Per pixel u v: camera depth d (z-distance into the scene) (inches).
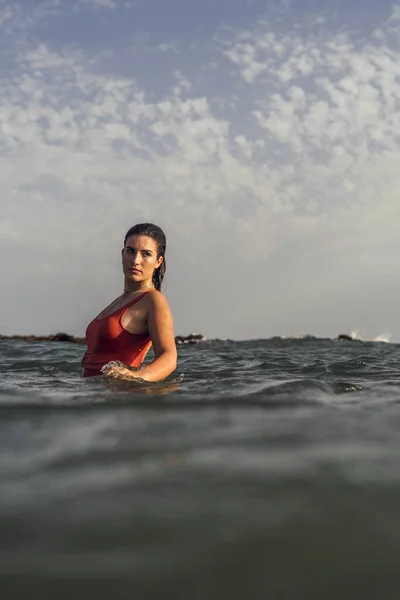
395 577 37.0
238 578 36.8
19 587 35.7
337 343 459.5
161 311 162.1
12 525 43.8
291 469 56.4
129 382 140.3
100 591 35.3
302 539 41.5
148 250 172.6
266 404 95.3
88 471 56.4
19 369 192.1
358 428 75.5
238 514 45.5
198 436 70.7
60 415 84.7
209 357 255.4
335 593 35.2
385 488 51.1
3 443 67.6
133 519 44.6
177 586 35.8
